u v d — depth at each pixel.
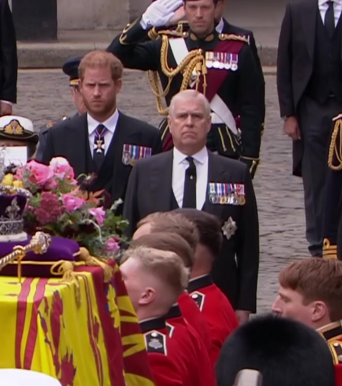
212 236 17.42
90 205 13.10
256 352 10.23
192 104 21.48
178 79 28.06
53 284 10.95
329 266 15.66
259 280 30.17
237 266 21.80
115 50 28.42
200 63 27.86
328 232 26.50
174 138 21.62
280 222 37.06
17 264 11.28
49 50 76.31
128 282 14.27
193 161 21.58
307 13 33.59
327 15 33.47
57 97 61.78
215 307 17.12
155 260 14.29
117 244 13.24
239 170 21.69
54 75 71.81
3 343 10.16
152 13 28.20
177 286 14.39
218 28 28.33
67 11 88.94
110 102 23.69
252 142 28.05
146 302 14.27
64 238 12.41
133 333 12.96
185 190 21.44
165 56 28.09
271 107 59.94
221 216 21.38
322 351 10.32
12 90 39.06
